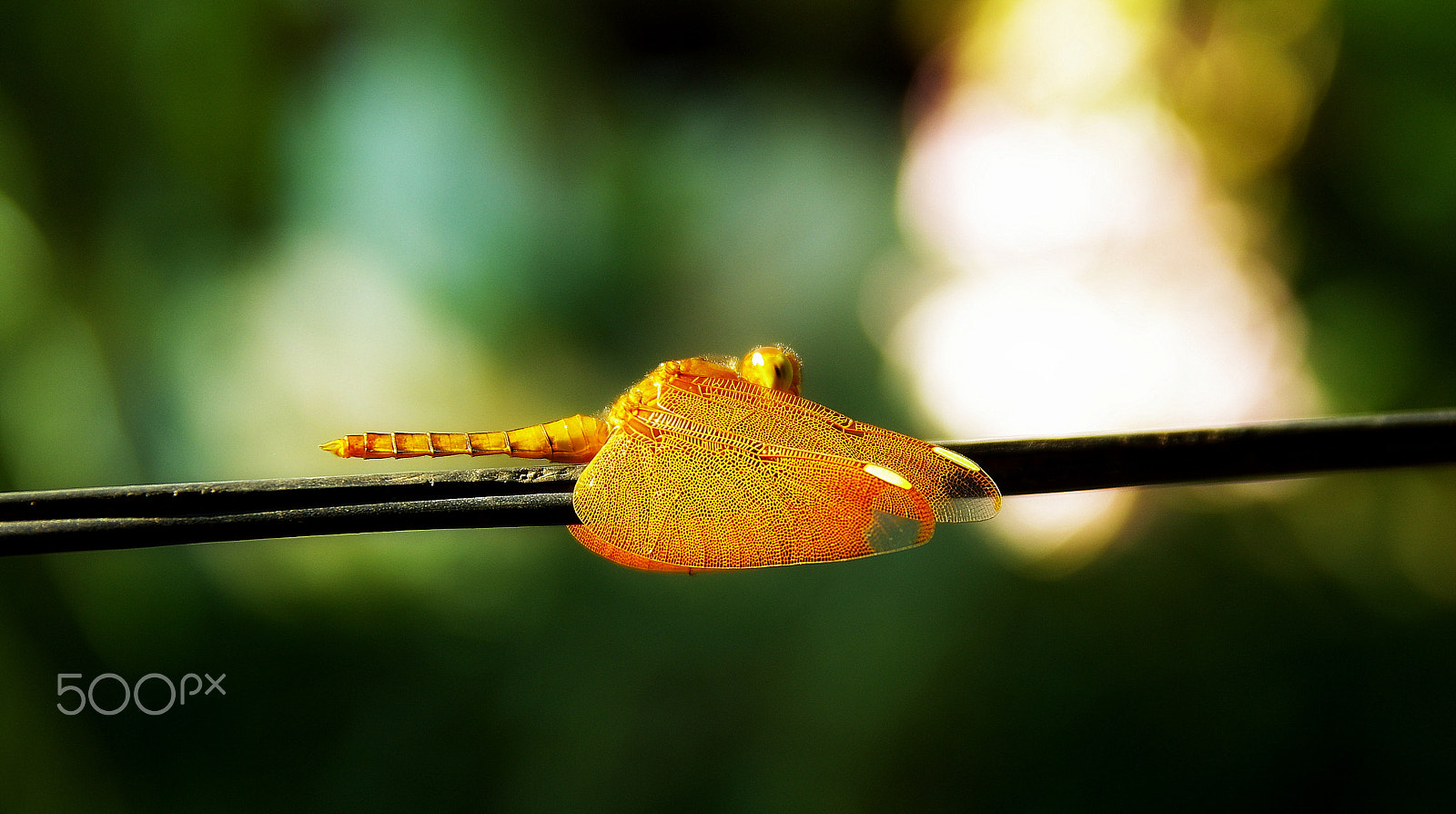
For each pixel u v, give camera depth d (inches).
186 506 11.9
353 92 43.9
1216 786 27.0
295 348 36.0
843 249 50.9
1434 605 30.7
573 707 29.4
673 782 27.8
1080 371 37.5
